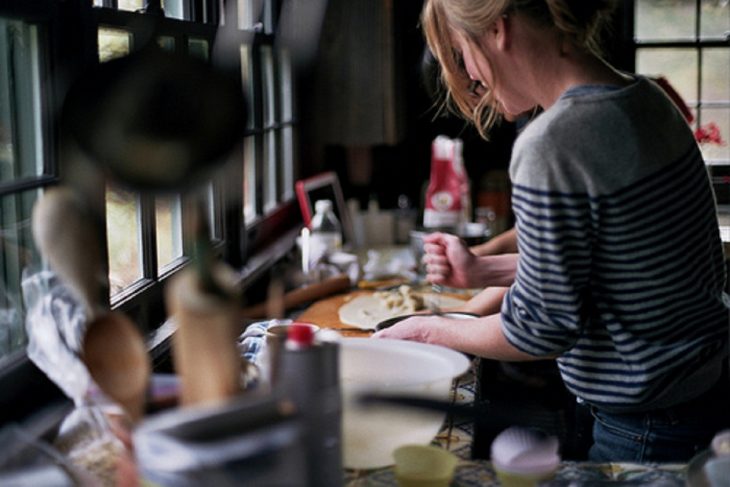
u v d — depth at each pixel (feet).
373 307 10.60
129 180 4.26
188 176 4.26
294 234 13.10
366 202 15.40
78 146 4.25
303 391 4.44
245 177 11.93
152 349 7.70
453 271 7.96
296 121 14.08
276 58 13.25
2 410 6.05
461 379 7.93
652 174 6.03
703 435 6.60
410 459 5.44
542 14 6.20
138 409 4.66
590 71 6.32
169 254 9.07
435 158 13.44
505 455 5.24
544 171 5.94
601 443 6.93
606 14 6.41
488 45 6.40
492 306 9.32
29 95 6.73
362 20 14.01
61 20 6.79
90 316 4.65
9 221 6.49
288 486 4.08
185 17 9.68
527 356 6.67
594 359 6.49
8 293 6.48
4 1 5.98
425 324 7.01
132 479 4.63
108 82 4.24
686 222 6.23
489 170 15.23
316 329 6.65
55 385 6.52
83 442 5.40
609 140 5.94
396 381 5.74
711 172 13.52
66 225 4.54
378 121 14.20
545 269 6.06
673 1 14.56
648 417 6.66
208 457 3.96
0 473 4.44
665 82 10.75
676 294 6.19
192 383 4.44
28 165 6.76
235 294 4.47
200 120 4.25
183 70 4.27
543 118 6.07
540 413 7.49
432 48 7.23
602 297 6.27
